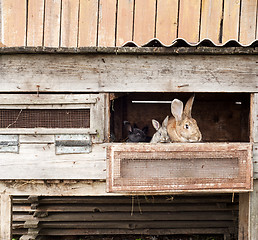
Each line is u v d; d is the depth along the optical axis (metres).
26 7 4.53
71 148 3.54
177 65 3.52
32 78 3.53
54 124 3.55
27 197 5.33
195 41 4.53
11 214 3.74
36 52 3.43
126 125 4.79
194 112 5.22
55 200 5.28
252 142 3.56
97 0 4.51
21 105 3.51
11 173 3.57
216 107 5.22
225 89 3.53
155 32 4.54
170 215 5.40
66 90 3.54
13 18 4.55
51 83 3.53
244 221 3.88
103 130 3.52
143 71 3.52
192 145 3.48
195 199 5.29
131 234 5.59
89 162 3.54
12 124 3.56
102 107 3.51
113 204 5.39
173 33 4.53
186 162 3.51
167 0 4.51
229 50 3.36
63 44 4.54
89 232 5.42
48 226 5.39
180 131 4.09
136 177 3.49
